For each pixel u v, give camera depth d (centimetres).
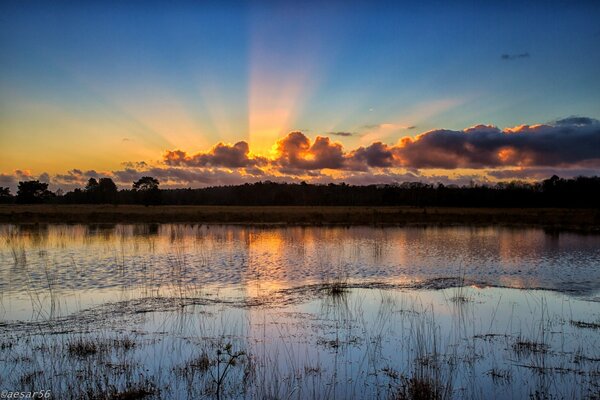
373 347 1177
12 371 989
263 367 1034
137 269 2314
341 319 1429
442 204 12588
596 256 2894
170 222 5894
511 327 1359
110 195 13025
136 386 912
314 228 5103
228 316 1450
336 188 15562
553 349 1170
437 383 937
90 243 3456
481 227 5316
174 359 1075
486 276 2211
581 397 895
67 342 1182
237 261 2606
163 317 1434
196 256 2789
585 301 1695
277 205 13525
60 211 7525
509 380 977
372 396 897
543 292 1853
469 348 1175
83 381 943
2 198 14012
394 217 6675
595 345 1199
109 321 1384
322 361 1079
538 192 11838
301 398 884
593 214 7362
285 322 1390
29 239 3728
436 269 2408
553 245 3484
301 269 2367
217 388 899
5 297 1692
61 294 1750
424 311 1532
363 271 2334
